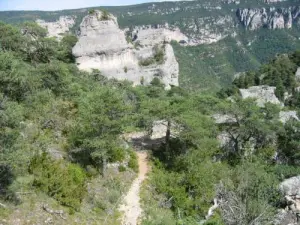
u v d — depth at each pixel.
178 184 36.03
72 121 37.62
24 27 66.44
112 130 34.06
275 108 53.00
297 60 118.06
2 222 21.22
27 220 22.39
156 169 38.75
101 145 32.75
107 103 34.50
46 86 44.12
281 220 31.44
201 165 38.19
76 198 27.00
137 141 47.31
